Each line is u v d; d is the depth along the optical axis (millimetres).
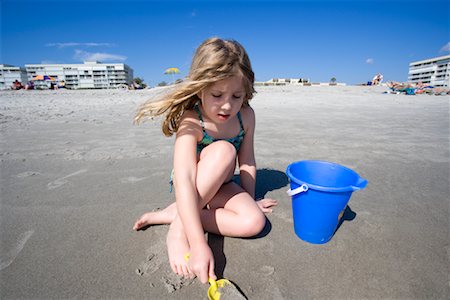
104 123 5051
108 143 3459
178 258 1239
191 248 1220
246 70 1383
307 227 1404
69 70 87375
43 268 1262
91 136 3889
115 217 1687
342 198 1292
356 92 18078
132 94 15859
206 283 1165
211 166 1375
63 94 16578
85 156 2898
